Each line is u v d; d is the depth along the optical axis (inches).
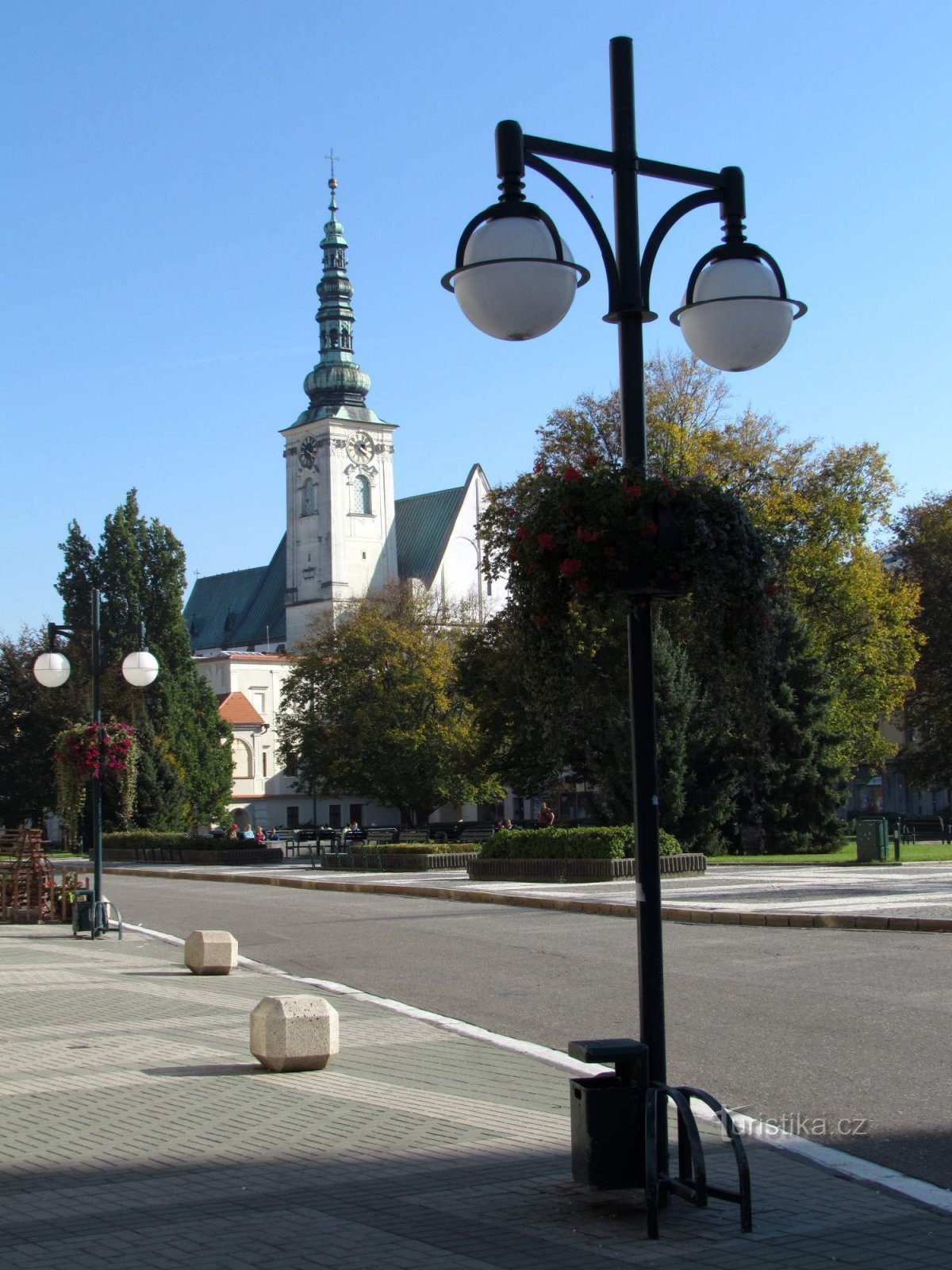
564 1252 253.0
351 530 5482.3
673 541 290.7
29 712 3083.2
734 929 847.1
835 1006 541.0
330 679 2947.8
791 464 2142.0
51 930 1030.4
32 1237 262.7
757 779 1845.5
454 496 5506.9
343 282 5649.6
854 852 1868.8
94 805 995.9
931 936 756.0
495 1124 365.1
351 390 5585.6
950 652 2598.4
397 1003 609.6
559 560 295.7
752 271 314.7
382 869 1772.9
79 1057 471.2
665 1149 288.8
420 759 2888.8
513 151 289.4
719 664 305.3
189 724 3257.9
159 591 3321.9
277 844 3206.2
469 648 2090.3
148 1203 288.0
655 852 289.7
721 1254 252.1
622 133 299.1
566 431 2022.6
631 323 299.3
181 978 713.0
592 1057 285.1
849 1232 267.6
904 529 2746.1
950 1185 306.2
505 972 697.6
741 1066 441.4
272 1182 305.0
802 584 2140.7
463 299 293.4
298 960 800.9
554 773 2034.9
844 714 2153.1
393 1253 251.6
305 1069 445.4
